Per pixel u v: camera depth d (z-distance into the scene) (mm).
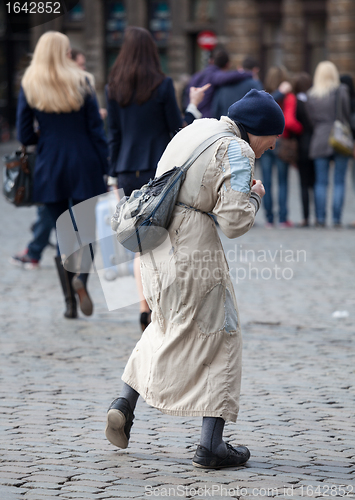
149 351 9781
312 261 26172
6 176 18688
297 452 10422
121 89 15969
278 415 11969
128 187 16312
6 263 26281
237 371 9594
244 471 9695
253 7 74188
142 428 11406
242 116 9695
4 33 85812
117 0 83062
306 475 9570
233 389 9531
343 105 32844
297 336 16984
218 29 77812
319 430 11312
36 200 18109
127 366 9984
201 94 16422
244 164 9234
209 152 9375
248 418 11820
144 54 16016
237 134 9680
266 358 15258
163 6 81000
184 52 79750
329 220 36750
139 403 12703
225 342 9523
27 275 24344
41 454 10234
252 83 31500
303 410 12211
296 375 14109
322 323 18156
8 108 88750
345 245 29312
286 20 71562
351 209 40125
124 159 16219
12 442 10688
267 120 9641
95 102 18062
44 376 13992
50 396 12844
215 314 9453
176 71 80375
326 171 33844
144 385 9688
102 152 18141
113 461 10016
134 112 15992
